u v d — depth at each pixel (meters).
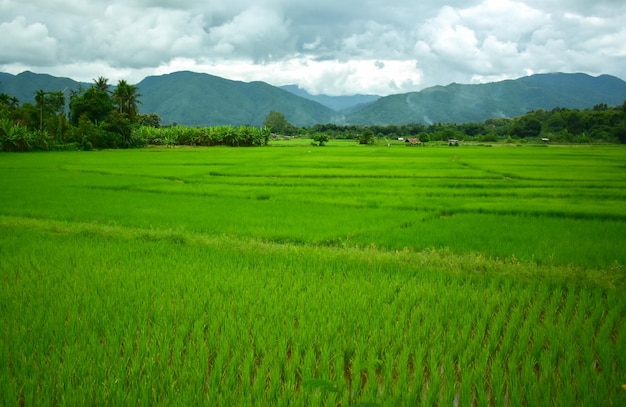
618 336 6.56
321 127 171.12
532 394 5.09
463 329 6.69
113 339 6.21
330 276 9.49
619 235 13.99
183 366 5.60
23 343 6.09
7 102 83.62
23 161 43.97
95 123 79.69
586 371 5.49
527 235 13.97
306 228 15.08
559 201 21.42
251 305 7.66
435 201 21.20
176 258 10.82
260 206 19.75
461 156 57.06
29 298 7.93
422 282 9.11
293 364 5.67
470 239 13.43
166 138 84.12
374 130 162.12
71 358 5.71
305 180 29.64
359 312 7.38
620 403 4.92
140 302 7.80
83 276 9.22
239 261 10.62
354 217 17.17
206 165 40.78
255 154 59.09
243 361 5.95
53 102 87.06
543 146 97.69
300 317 7.09
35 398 4.98
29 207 18.77
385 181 29.42
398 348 6.21
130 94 86.69
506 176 32.97
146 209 18.66
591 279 9.21
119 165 40.06
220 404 4.86
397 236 13.88
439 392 5.38
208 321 7.05
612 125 119.88
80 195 22.52
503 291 8.55
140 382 5.21
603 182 28.80
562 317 7.28
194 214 17.61
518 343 6.32
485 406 5.00
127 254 11.06
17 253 11.02
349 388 5.51
